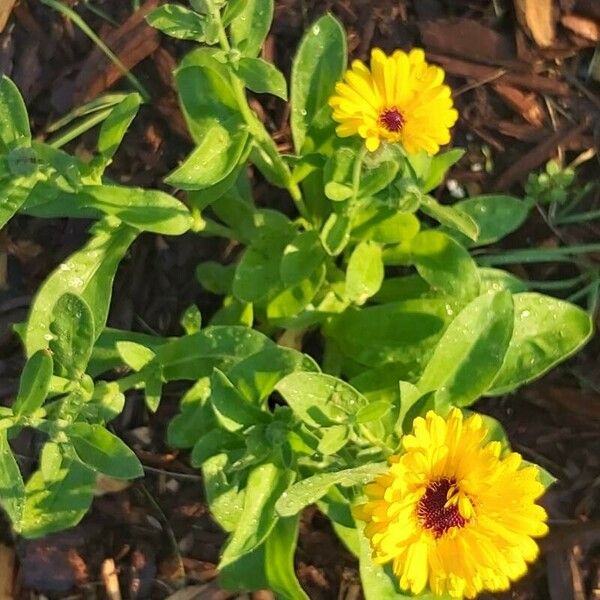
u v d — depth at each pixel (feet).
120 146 1.26
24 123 0.93
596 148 1.23
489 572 0.85
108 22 1.29
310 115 1.09
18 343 1.24
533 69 1.24
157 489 1.20
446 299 1.06
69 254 1.25
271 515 0.96
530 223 1.22
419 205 1.03
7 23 1.30
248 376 0.94
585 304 1.21
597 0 1.22
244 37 0.99
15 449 1.21
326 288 1.13
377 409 0.90
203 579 1.18
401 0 1.27
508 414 1.19
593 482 1.16
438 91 0.96
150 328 1.23
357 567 1.17
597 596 1.13
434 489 0.86
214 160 0.97
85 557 1.18
